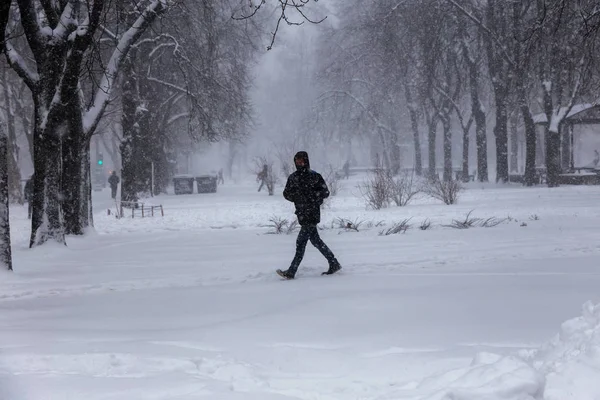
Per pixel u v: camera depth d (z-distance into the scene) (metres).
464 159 94.06
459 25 79.62
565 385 6.13
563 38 50.56
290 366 8.66
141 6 42.84
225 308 13.55
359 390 7.56
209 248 28.06
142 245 30.42
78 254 27.30
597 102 69.25
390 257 22.28
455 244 25.53
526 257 21.34
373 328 10.83
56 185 28.84
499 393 6.00
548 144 72.94
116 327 11.74
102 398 7.07
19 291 17.64
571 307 12.03
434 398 6.23
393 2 85.00
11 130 72.69
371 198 49.53
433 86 89.69
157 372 8.34
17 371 8.45
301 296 14.62
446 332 10.30
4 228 20.95
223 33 63.47
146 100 71.06
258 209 53.62
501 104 82.06
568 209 41.56
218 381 7.77
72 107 32.94
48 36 28.50
